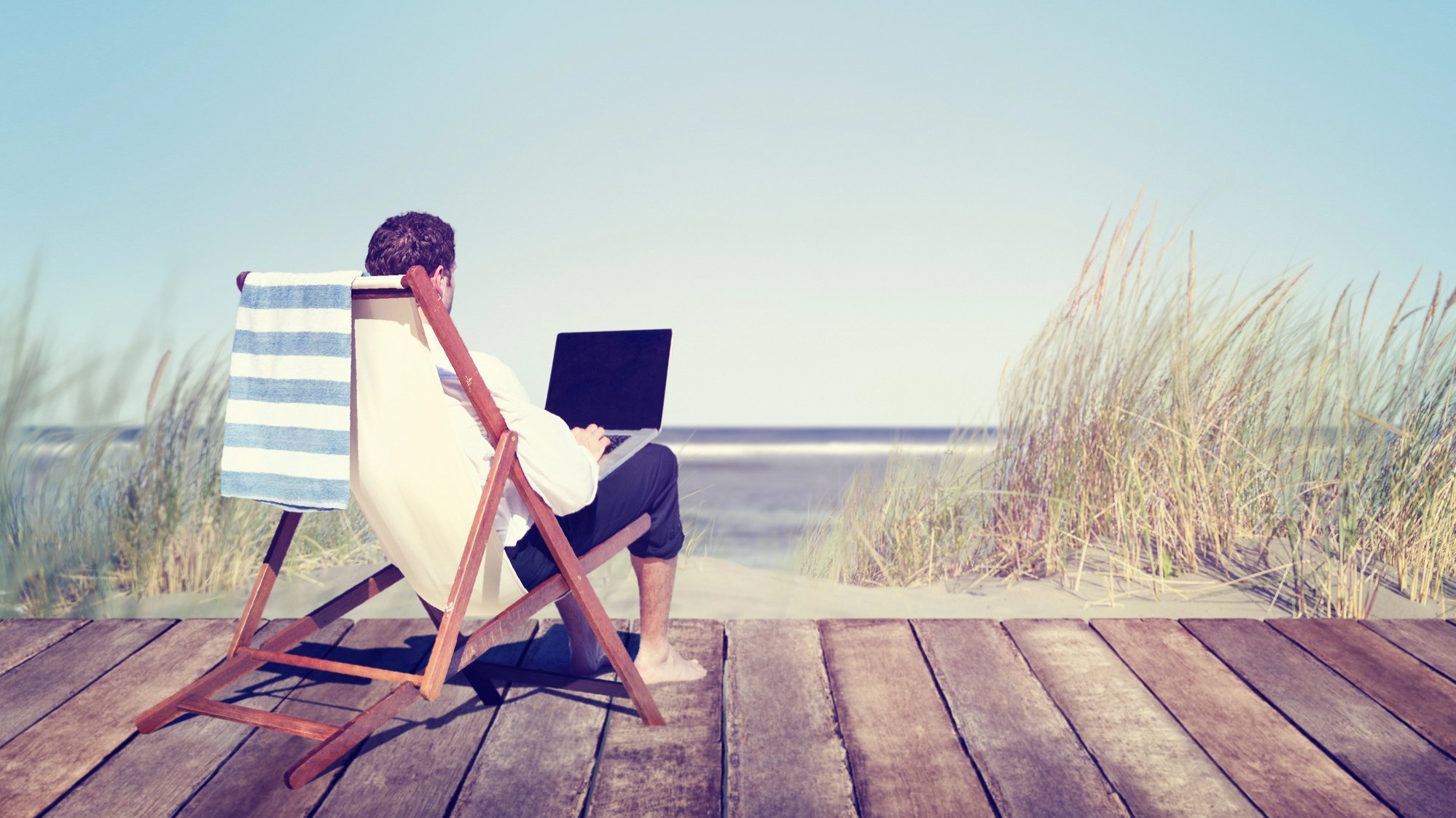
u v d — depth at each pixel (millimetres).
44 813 1751
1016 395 4551
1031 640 2740
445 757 1989
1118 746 2033
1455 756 1980
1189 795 1818
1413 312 3822
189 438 4469
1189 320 4258
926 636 2777
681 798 1808
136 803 1786
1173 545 4082
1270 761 1963
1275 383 4168
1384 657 2588
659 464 2283
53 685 2387
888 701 2287
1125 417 4273
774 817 1737
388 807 1774
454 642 1770
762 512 14000
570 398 2525
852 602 3961
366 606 4094
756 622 2920
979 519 4621
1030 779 1876
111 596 4133
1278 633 2797
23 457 4215
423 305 1657
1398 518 3711
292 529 2139
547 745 2045
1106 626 2859
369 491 1870
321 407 1765
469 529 1855
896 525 4691
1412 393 3830
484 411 1757
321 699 2312
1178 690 2359
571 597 2340
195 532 4398
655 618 2398
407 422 1772
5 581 4062
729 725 2150
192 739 2072
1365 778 1878
